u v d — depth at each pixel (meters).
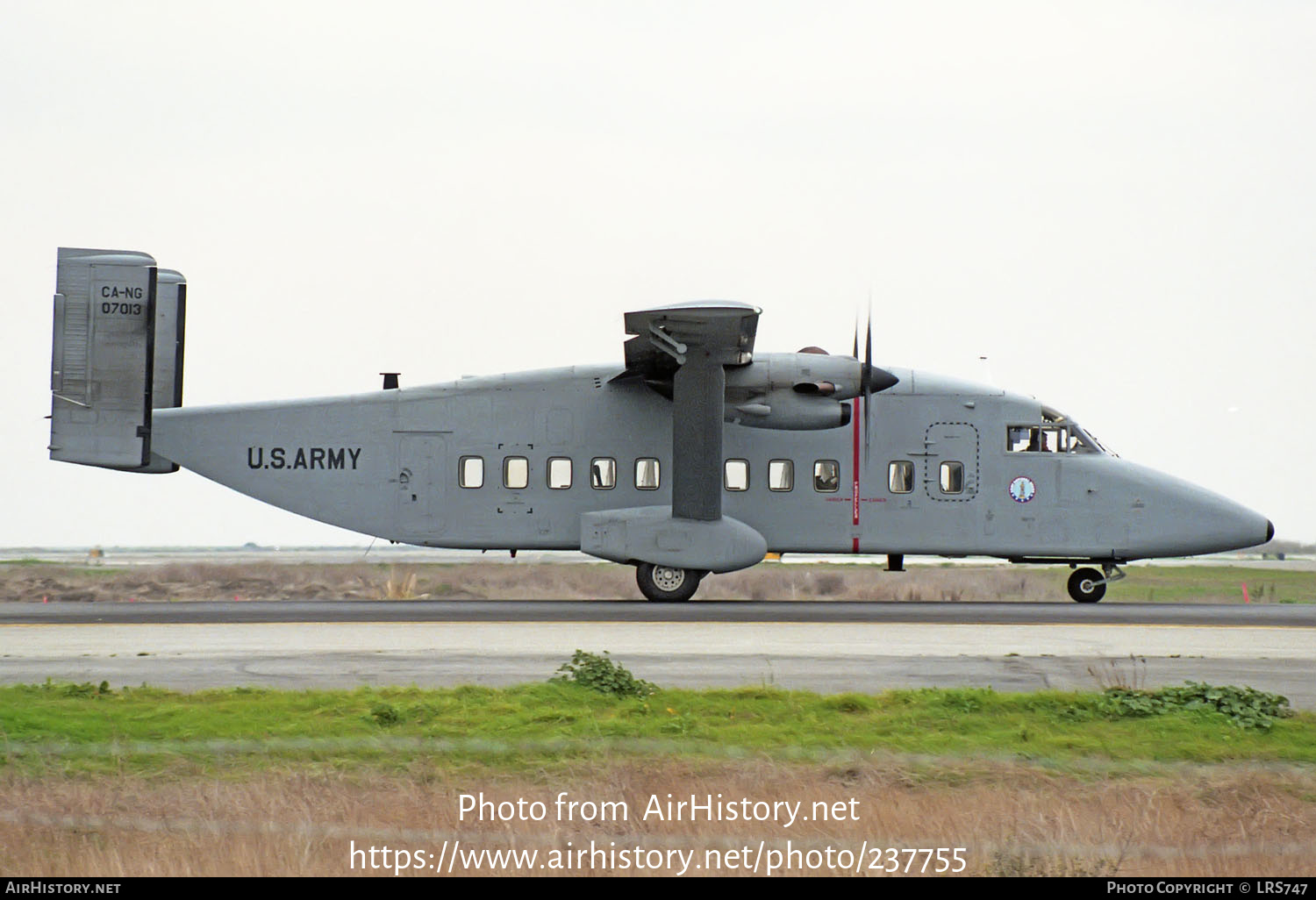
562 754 41.59
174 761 39.91
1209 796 38.16
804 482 98.56
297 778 38.22
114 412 94.62
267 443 98.12
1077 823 34.66
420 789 37.44
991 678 57.31
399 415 98.31
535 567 157.75
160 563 180.88
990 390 100.38
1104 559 100.75
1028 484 99.38
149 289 95.31
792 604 96.38
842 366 94.25
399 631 73.06
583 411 98.12
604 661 53.81
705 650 65.06
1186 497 99.88
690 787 37.44
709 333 87.62
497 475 97.94
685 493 93.19
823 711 49.56
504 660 61.19
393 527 98.06
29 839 32.34
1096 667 60.31
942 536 99.00
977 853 32.72
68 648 65.19
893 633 72.75
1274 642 69.75
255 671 57.72
